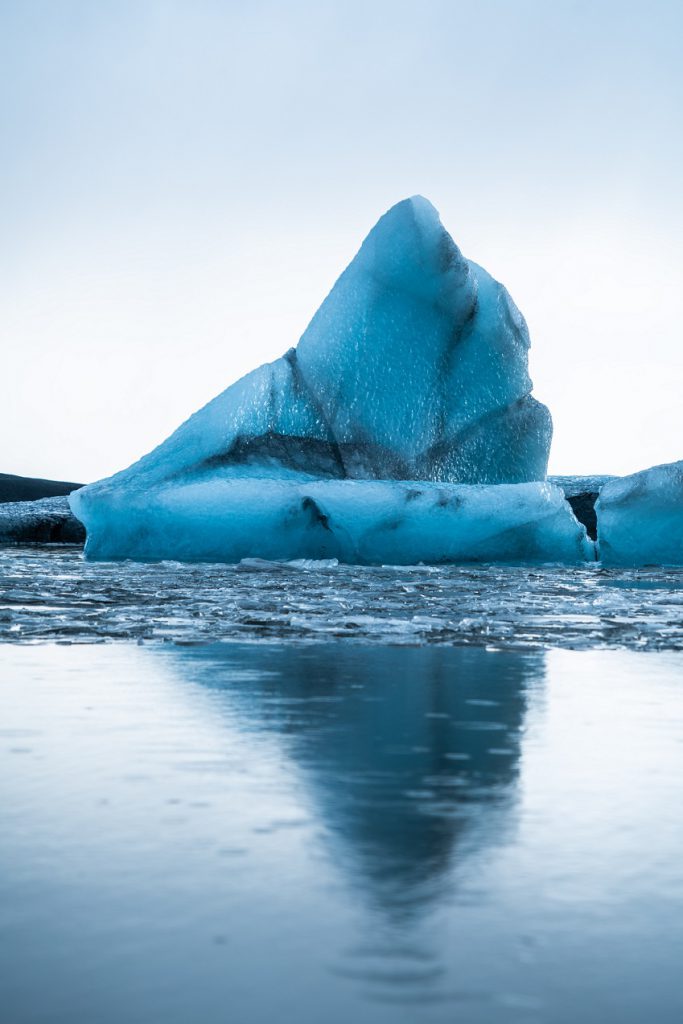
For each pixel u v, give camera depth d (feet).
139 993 6.23
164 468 119.24
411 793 11.44
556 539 117.91
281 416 123.75
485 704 18.29
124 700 18.11
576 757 13.71
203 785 11.68
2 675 21.39
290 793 11.35
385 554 112.98
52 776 12.11
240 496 111.24
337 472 123.65
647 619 39.11
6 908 7.63
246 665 23.41
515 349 135.74
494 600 50.08
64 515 209.77
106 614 37.29
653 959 6.91
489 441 136.15
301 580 69.15
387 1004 6.13
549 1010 6.14
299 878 8.32
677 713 17.57
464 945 7.04
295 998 6.17
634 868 8.80
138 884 8.18
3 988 6.29
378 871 8.55
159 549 114.73
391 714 17.04
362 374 128.16
